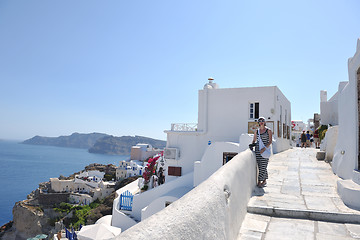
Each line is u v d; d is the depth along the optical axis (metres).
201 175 13.49
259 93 17.94
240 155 4.84
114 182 70.69
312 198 4.97
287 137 22.39
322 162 10.54
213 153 13.41
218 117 18.91
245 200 4.42
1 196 160.38
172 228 1.60
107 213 41.75
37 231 49.31
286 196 5.15
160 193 16.72
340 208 4.29
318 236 3.40
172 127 19.73
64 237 21.12
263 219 4.10
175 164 19.12
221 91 19.03
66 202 56.72
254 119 17.98
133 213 17.41
